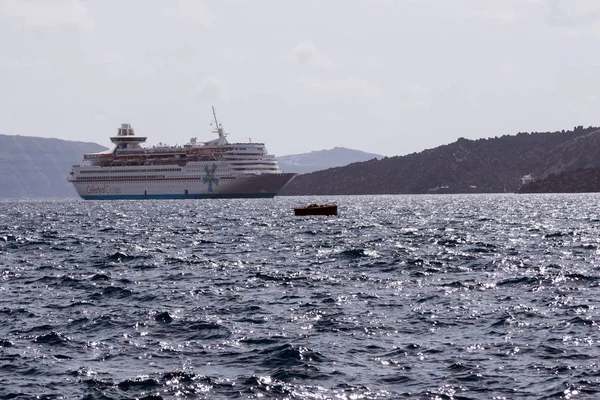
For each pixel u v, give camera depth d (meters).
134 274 75.69
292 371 38.59
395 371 38.75
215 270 78.69
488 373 38.16
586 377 37.09
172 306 56.44
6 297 61.03
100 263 86.06
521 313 52.28
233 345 44.09
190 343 44.72
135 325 49.53
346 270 77.94
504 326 48.31
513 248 100.38
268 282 69.19
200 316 52.38
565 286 64.00
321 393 35.53
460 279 70.12
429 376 37.84
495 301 57.53
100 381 37.19
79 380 37.47
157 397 35.03
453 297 59.72
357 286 66.31
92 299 59.91
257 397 35.06
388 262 83.94
